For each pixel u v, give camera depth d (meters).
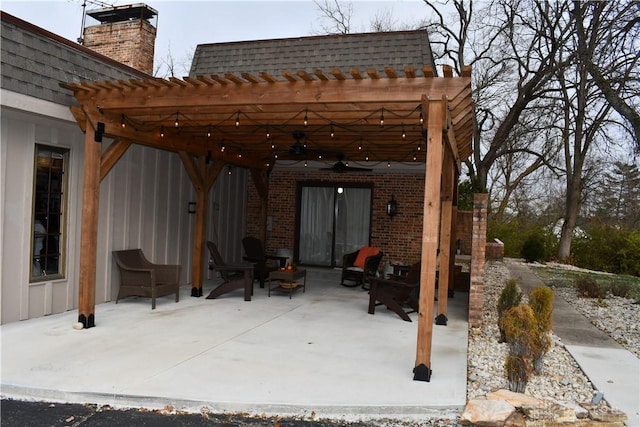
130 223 7.57
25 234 5.81
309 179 11.78
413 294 7.96
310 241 11.92
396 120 5.73
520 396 3.90
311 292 8.84
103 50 9.70
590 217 21.52
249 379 4.17
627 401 3.96
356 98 4.63
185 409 3.70
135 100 5.48
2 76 5.09
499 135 17.25
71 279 6.49
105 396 3.77
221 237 10.52
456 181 8.69
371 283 7.11
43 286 6.09
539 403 3.75
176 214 8.73
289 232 11.92
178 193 8.77
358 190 11.58
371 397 3.86
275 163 11.27
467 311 7.66
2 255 5.53
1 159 5.46
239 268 7.78
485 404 3.68
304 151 7.00
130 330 5.68
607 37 10.02
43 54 5.70
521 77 16.58
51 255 6.25
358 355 5.01
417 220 10.96
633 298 9.61
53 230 6.28
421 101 4.43
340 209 11.72
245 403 3.68
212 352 4.91
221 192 10.48
